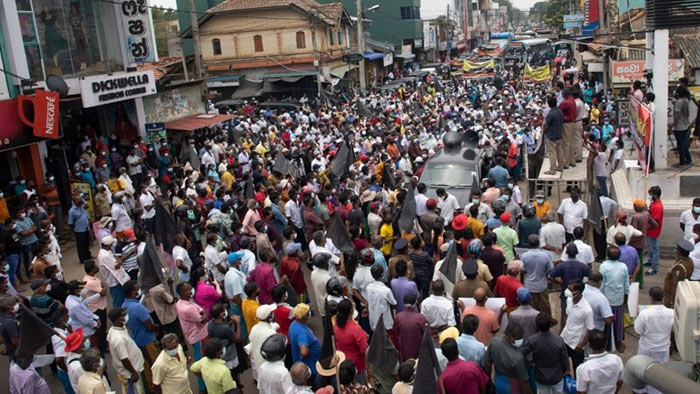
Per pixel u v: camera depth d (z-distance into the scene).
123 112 22.58
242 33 42.31
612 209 12.49
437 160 16.52
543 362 6.84
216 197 14.45
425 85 43.94
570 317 7.77
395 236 12.46
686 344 4.71
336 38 46.25
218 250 10.60
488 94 41.00
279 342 6.68
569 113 14.42
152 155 20.75
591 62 34.78
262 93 39.41
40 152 17.19
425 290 9.91
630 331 9.85
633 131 15.60
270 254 9.51
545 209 12.42
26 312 7.28
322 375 6.87
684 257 9.45
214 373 6.91
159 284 9.09
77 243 14.55
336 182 16.94
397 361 7.04
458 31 91.81
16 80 16.14
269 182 16.58
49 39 18.39
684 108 13.49
